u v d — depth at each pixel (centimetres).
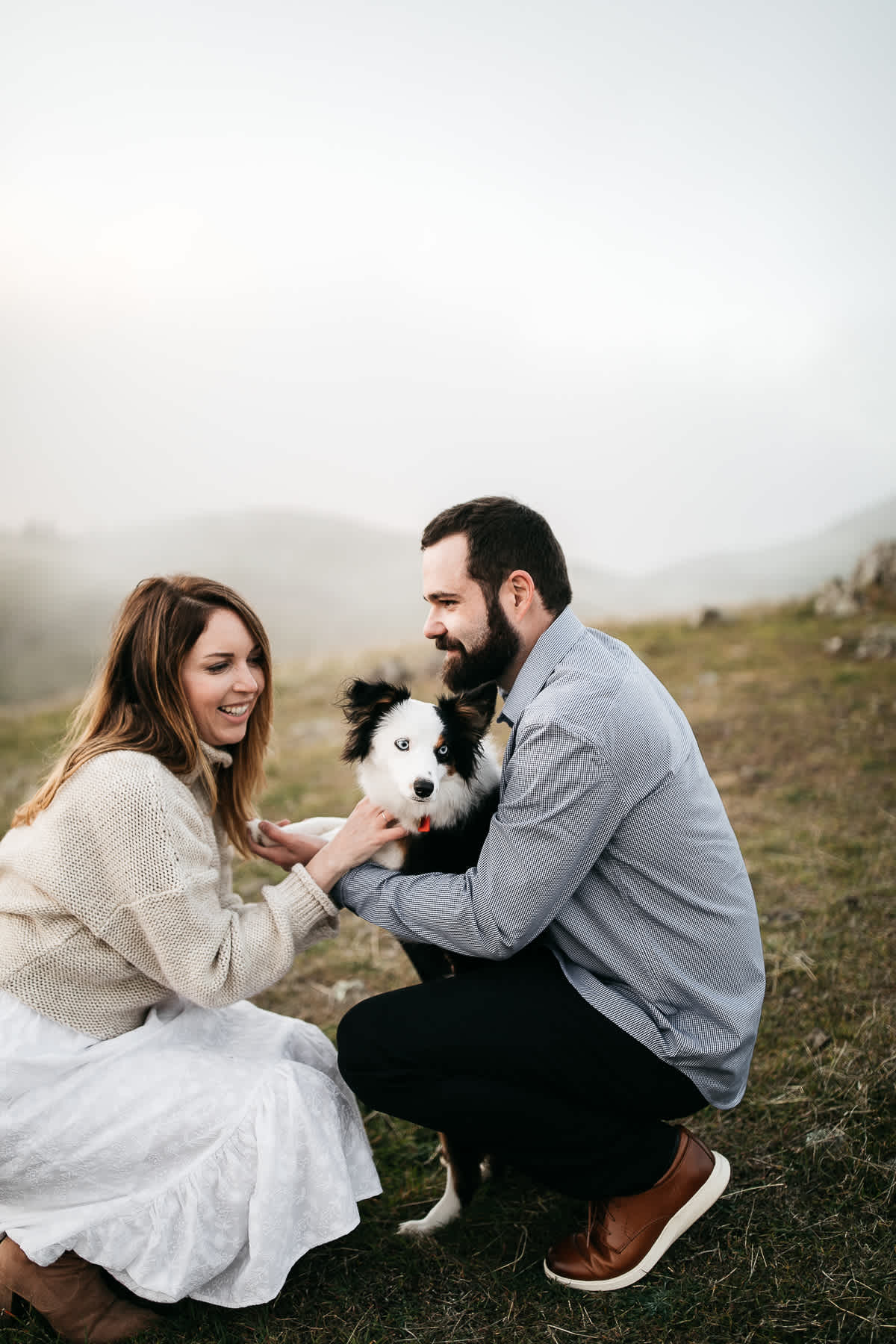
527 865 207
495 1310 205
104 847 200
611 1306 205
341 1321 203
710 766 586
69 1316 198
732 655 870
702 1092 214
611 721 205
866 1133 248
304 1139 205
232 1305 204
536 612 232
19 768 735
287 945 215
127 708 223
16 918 204
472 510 231
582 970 219
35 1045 197
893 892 390
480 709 257
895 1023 298
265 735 246
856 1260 211
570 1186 215
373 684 280
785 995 323
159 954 204
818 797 514
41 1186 194
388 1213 243
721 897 213
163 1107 200
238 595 232
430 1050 212
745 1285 206
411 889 226
